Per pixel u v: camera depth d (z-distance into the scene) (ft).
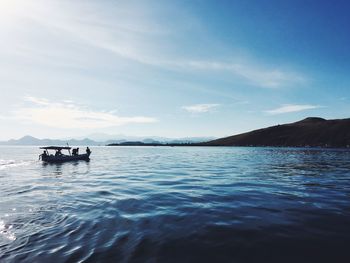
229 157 224.33
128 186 72.43
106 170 120.06
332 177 90.07
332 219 40.34
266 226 37.24
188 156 247.50
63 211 46.01
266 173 102.37
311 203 50.93
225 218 41.16
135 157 238.89
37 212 45.47
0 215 43.73
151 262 26.61
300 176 92.73
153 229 36.24
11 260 27.30
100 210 46.52
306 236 33.35
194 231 35.37
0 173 112.37
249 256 27.91
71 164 162.71
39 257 27.89
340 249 29.40
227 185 73.10
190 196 57.98
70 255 28.27
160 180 83.82
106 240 32.40
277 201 52.75
